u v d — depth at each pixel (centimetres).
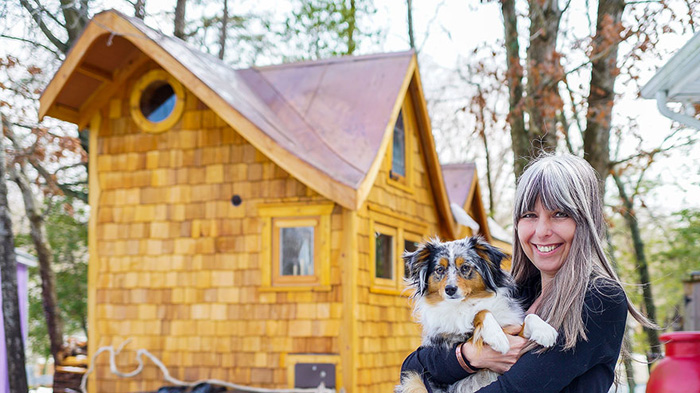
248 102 951
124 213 932
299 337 845
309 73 1070
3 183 951
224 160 905
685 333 286
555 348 244
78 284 1814
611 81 1114
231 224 891
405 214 1039
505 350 274
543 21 1056
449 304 326
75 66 884
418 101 1077
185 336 885
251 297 870
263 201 881
